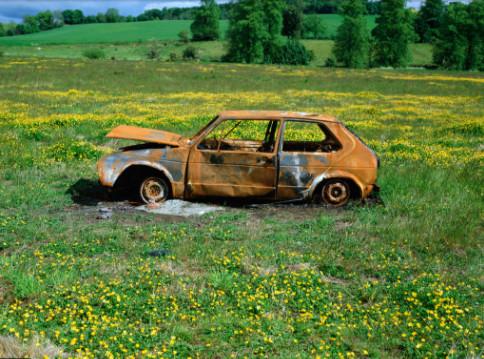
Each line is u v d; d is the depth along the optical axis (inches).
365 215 306.8
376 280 222.7
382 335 173.2
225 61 4010.8
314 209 320.5
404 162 464.1
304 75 2071.9
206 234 265.7
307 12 7519.7
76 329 159.5
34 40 5438.0
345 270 230.2
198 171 313.3
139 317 177.5
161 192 319.6
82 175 382.9
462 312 189.3
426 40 5315.0
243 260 231.1
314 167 317.7
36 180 361.4
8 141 489.7
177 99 1041.5
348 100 1130.0
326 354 156.5
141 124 645.9
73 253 233.3
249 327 172.7
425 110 967.0
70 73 1636.3
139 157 313.0
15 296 186.5
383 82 1808.6
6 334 154.5
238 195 316.5
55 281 197.3
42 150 455.8
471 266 237.0
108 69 1902.1
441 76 2447.1
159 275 211.0
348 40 3860.7
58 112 775.1
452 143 597.0
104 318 170.4
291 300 195.5
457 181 388.8
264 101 1040.8
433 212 310.3
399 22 3900.1
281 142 316.8
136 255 233.9
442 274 228.2
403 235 270.4
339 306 193.9
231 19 4082.2
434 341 173.8
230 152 312.8
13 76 1437.0
